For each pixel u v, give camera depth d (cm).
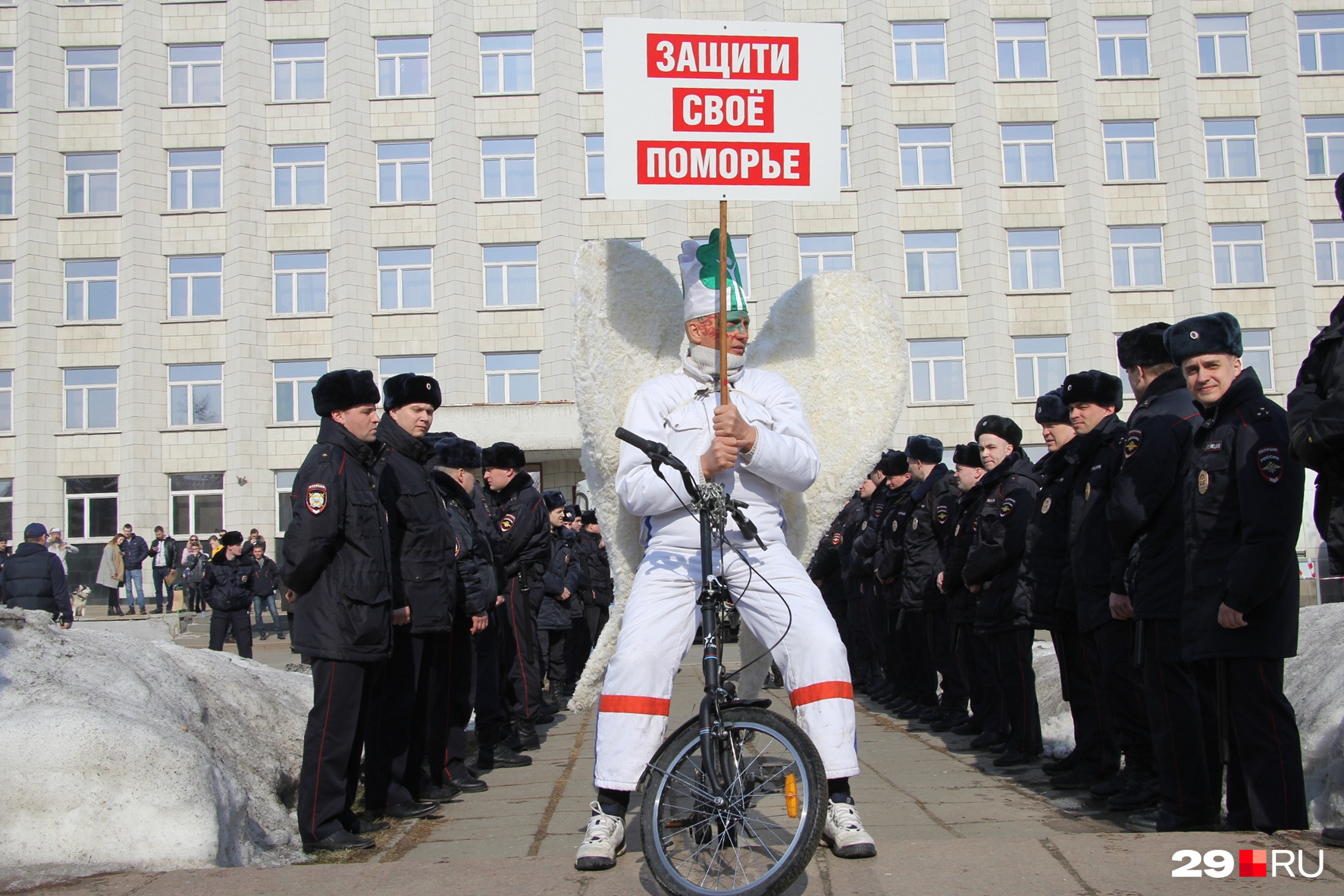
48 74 2700
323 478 450
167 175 2695
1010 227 2652
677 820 327
